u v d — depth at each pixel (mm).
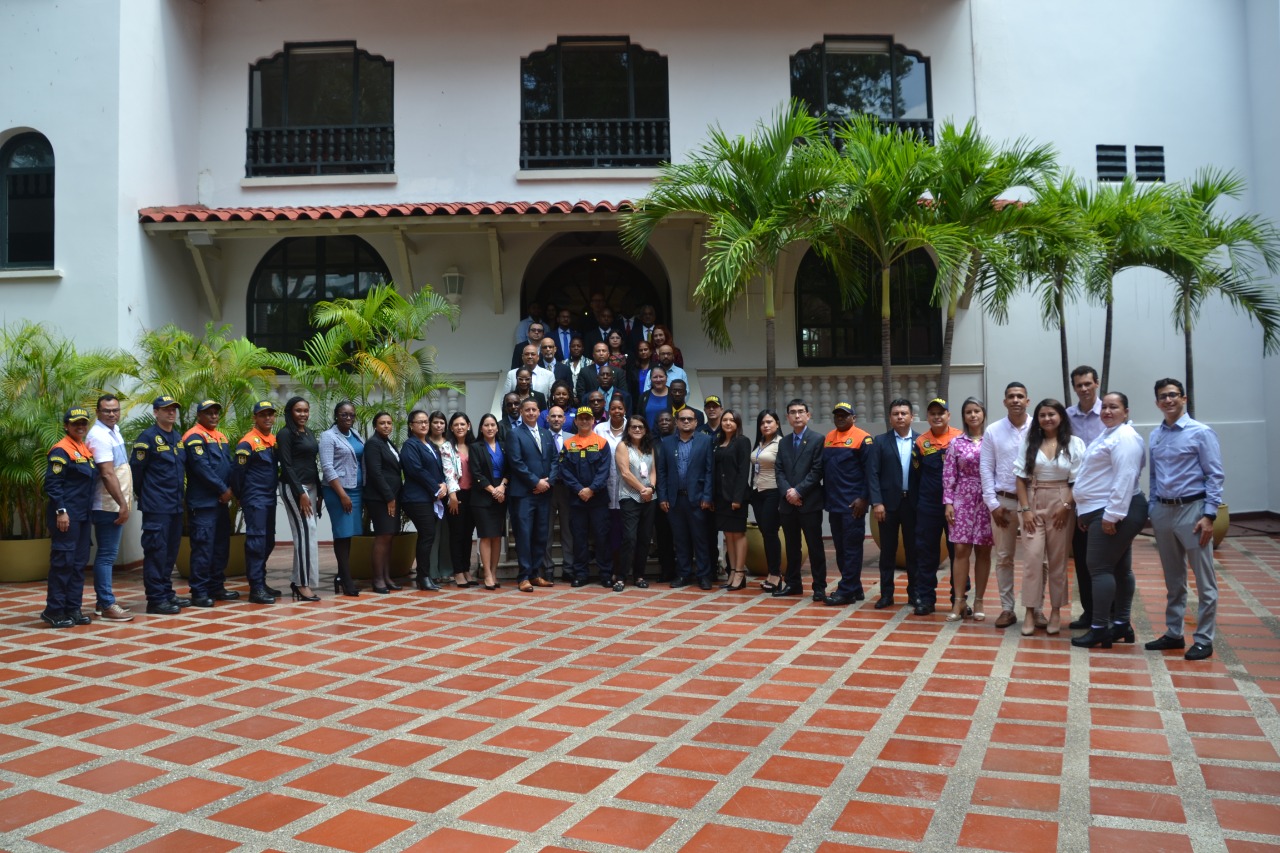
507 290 11969
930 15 12297
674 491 8516
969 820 3375
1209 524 5582
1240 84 12625
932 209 8938
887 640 6293
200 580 7898
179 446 7867
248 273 11992
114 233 10172
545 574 8781
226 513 8305
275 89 12250
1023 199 12141
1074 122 12391
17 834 3391
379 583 8484
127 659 6031
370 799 3678
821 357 12180
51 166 10500
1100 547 5934
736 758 4059
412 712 4812
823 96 12164
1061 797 3561
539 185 12039
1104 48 12523
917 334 12188
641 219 9203
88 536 7289
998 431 6684
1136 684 5109
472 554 9898
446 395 11648
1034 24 12469
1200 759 3941
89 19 10344
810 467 7805
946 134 8797
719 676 5410
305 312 12023
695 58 12211
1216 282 10359
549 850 3197
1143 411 12328
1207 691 4949
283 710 4875
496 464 8680
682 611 7402
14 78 10391
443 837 3316
